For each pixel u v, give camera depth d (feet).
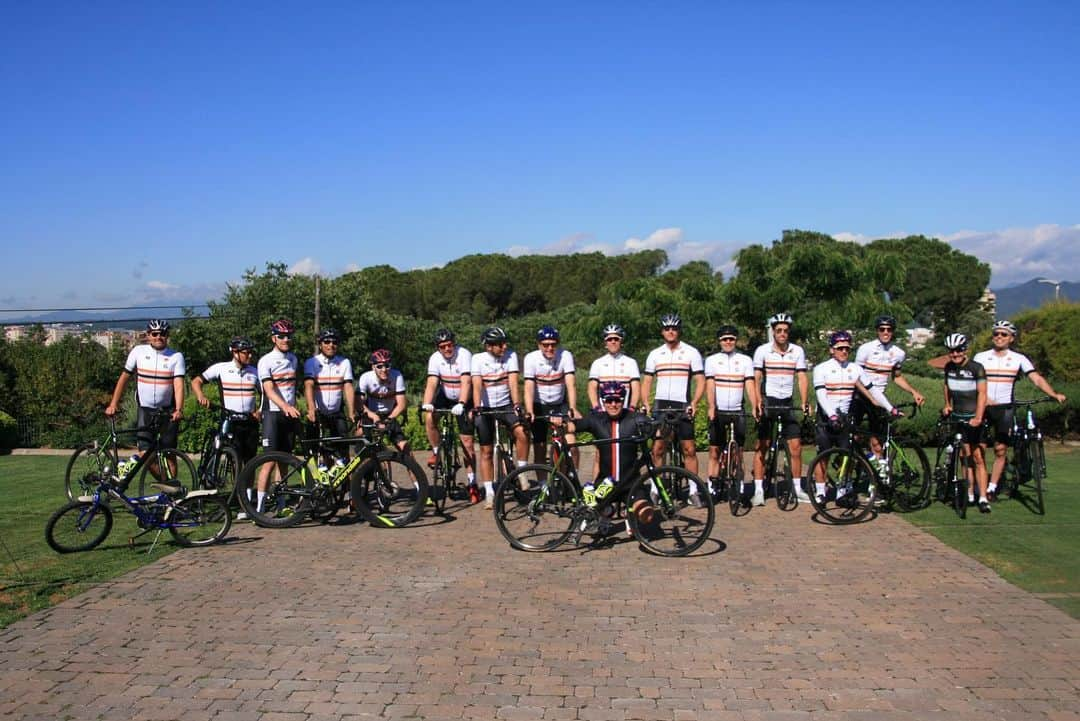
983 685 13.01
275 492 23.76
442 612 16.49
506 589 17.97
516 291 184.03
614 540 22.07
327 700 12.60
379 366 25.94
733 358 25.76
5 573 19.07
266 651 14.49
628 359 25.66
